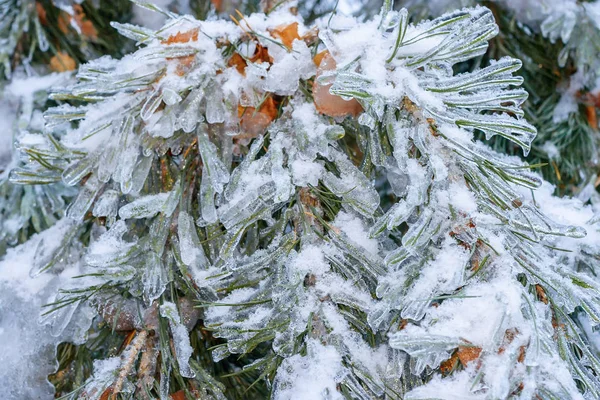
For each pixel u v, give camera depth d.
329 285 0.70
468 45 0.70
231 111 0.73
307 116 0.73
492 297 0.65
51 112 0.76
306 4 1.09
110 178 0.78
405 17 0.67
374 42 0.71
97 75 0.74
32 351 0.79
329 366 0.68
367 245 0.71
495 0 1.03
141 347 0.75
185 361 0.73
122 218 0.73
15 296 0.80
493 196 0.69
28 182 0.79
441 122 0.68
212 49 0.74
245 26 0.75
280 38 0.75
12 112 0.98
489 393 0.62
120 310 0.76
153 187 0.77
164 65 0.74
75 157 0.76
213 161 0.73
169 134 0.72
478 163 0.68
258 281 0.73
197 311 0.77
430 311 0.66
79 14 1.04
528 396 0.62
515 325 0.64
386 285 0.68
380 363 0.70
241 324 0.70
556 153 1.00
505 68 0.69
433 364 0.65
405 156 0.68
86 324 0.79
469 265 0.67
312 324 0.69
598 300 0.69
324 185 0.73
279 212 0.78
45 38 1.01
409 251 0.66
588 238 0.81
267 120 0.75
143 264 0.74
